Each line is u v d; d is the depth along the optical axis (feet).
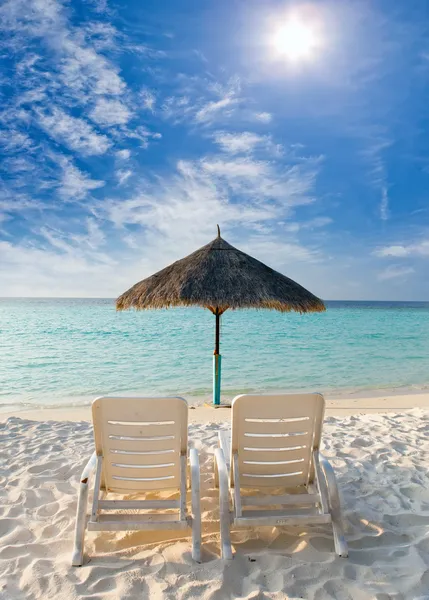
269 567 8.41
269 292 21.83
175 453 9.48
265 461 9.63
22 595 7.61
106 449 9.37
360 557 8.81
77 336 67.67
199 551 8.63
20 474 13.48
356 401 28.78
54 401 29.43
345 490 12.17
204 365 43.04
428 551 9.04
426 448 16.02
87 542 9.39
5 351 51.83
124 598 7.47
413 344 62.44
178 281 22.25
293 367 42.68
